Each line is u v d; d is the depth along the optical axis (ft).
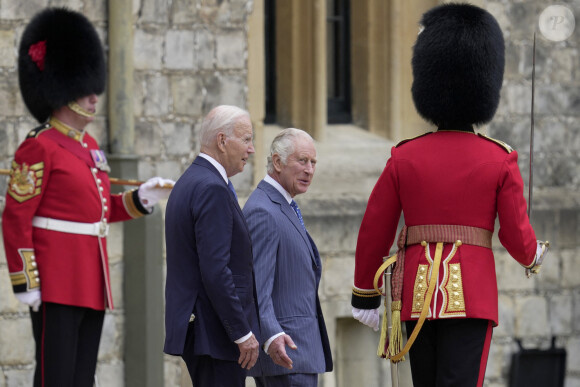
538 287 91.15
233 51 83.46
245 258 49.21
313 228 85.40
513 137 92.07
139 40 81.20
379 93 92.48
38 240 56.85
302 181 54.85
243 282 49.03
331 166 88.33
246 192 84.43
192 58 82.53
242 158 50.16
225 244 47.80
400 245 48.39
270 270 53.16
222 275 47.37
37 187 56.18
